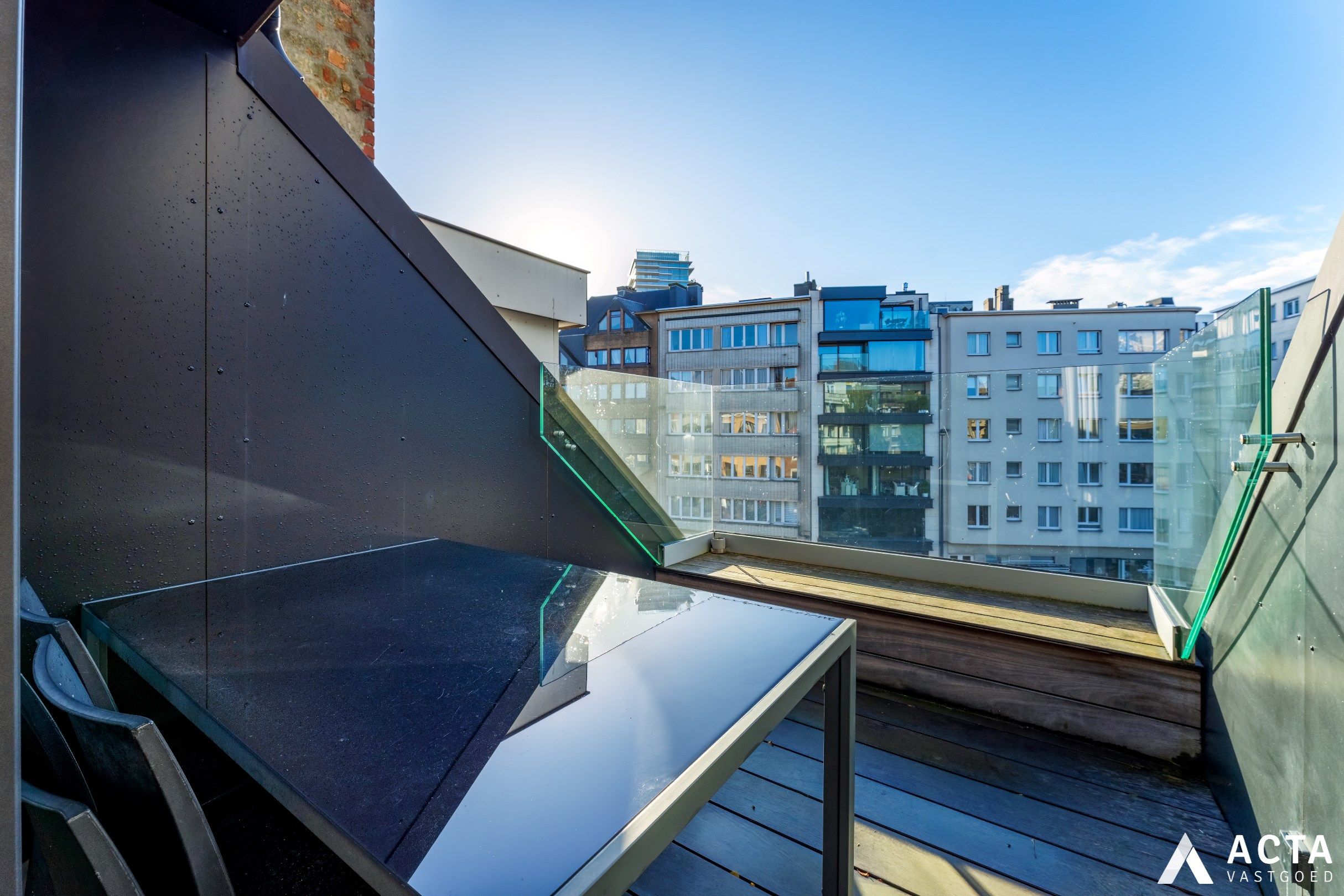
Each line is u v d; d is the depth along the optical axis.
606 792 0.54
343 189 1.63
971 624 1.97
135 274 1.24
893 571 2.65
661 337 24.59
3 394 0.26
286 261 1.50
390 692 0.76
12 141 0.27
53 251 1.13
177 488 1.31
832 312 23.70
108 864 0.35
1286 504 1.17
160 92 1.27
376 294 1.72
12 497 0.26
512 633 0.98
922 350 23.28
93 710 0.41
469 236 3.16
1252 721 1.28
